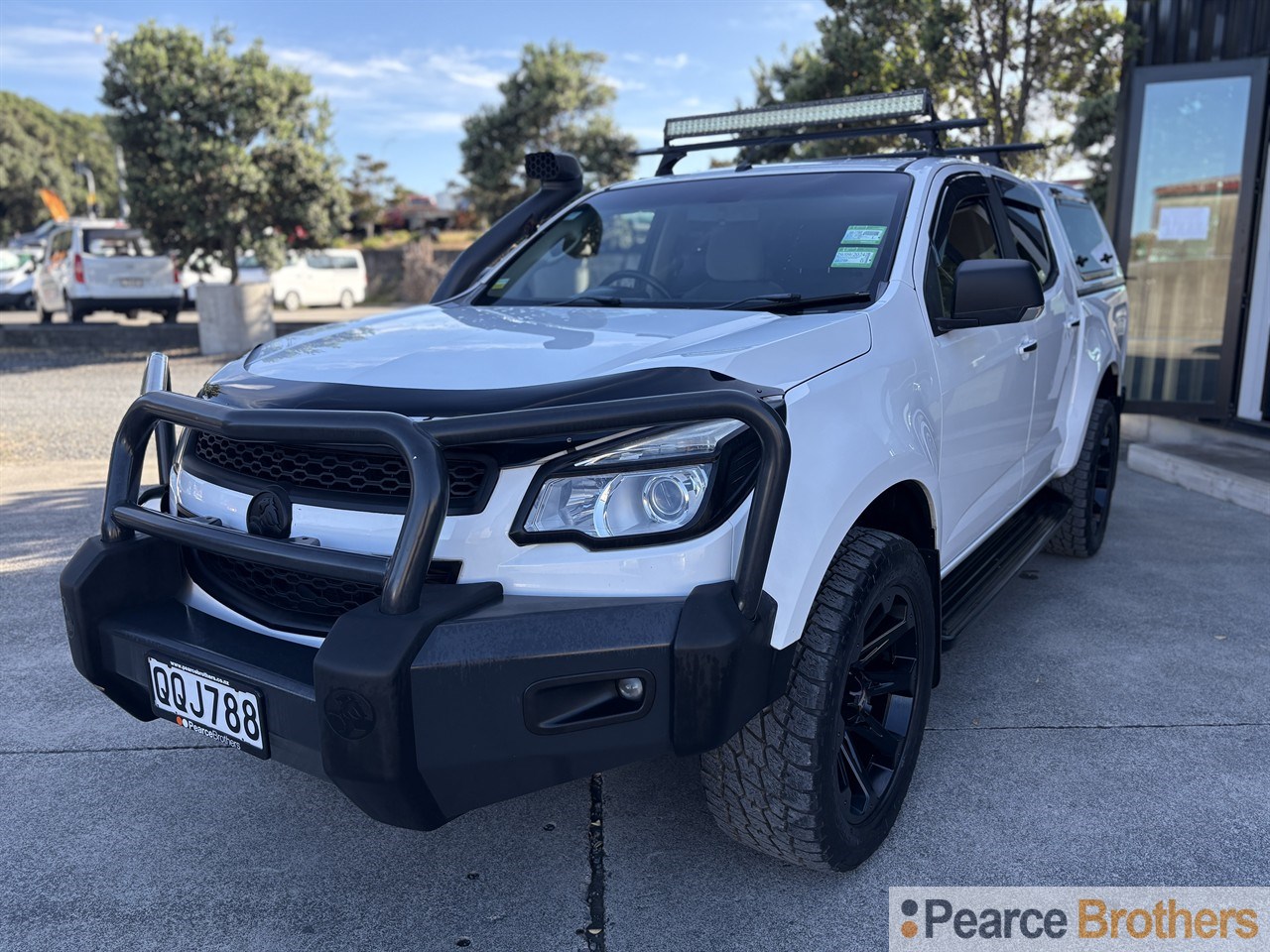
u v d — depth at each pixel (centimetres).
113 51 1343
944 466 291
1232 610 429
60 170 7444
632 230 345
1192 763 298
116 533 238
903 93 375
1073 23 830
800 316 260
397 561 186
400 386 214
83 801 281
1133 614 425
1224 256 771
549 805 278
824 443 218
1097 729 320
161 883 244
